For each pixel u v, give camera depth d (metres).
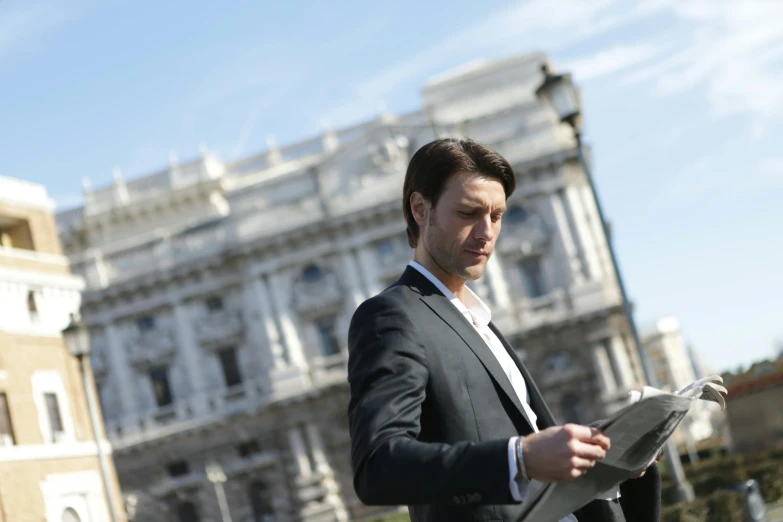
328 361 58.19
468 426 2.55
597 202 20.33
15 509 27.52
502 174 2.72
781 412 30.05
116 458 59.53
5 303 30.08
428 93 60.16
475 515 2.49
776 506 25.00
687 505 20.86
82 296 59.78
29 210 33.06
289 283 59.03
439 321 2.65
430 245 2.74
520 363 2.96
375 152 58.53
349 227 58.50
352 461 2.39
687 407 2.34
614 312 55.56
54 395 31.19
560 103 20.27
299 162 62.22
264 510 58.53
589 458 2.18
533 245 56.53
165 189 63.34
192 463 59.19
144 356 59.59
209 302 60.19
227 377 59.69
